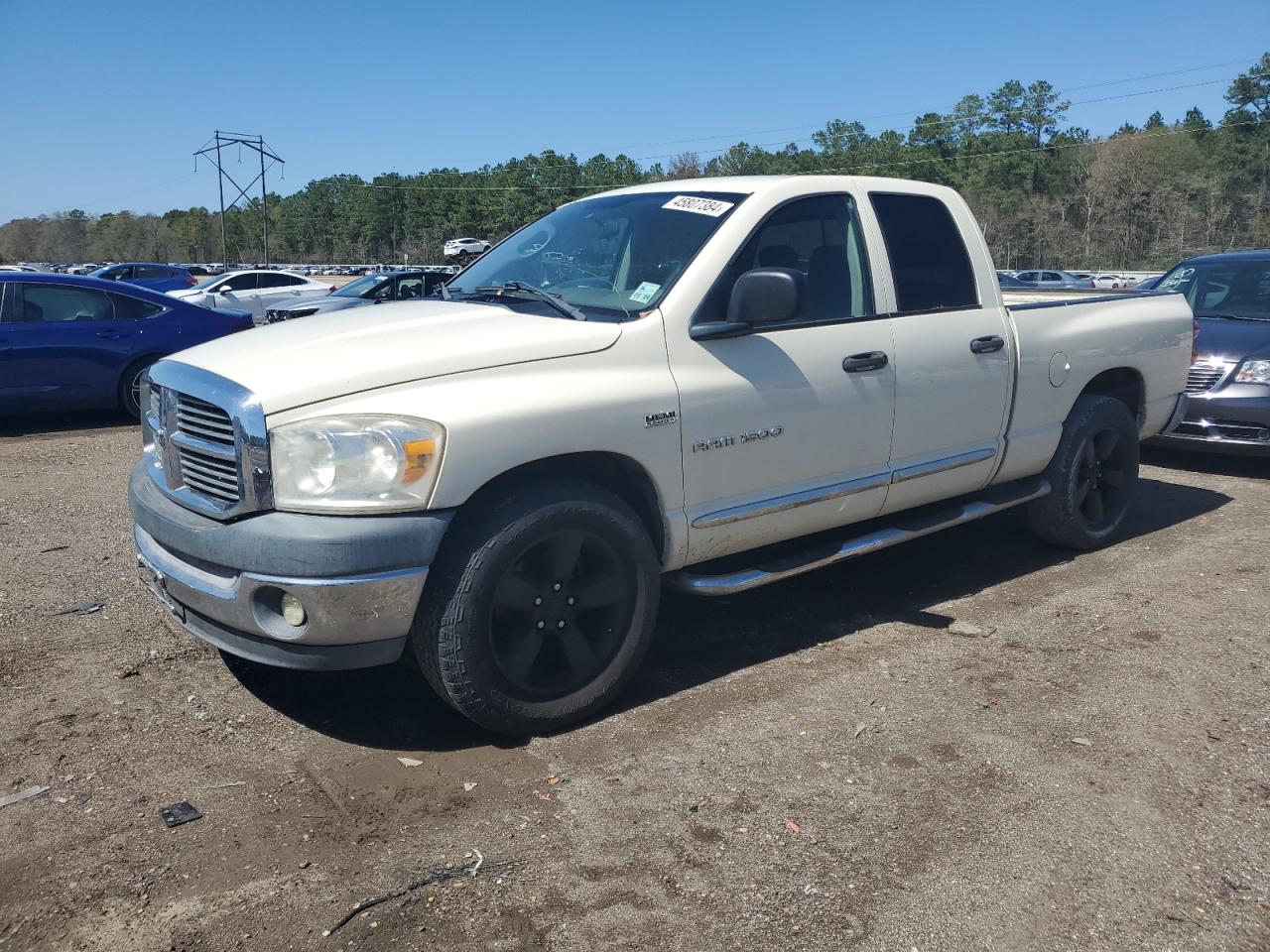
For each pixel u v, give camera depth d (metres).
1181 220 73.94
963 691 4.00
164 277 30.47
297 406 3.24
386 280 16.27
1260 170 83.44
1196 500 7.10
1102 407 5.61
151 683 4.00
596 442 3.56
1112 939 2.58
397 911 2.65
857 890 2.76
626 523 3.67
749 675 4.15
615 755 3.49
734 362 3.96
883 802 3.19
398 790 3.24
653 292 3.93
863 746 3.55
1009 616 4.84
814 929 2.60
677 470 3.81
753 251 4.12
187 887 2.74
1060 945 2.56
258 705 3.84
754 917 2.64
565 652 3.62
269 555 3.17
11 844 2.93
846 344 4.31
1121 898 2.74
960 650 4.43
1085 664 4.27
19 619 4.65
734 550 4.14
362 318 4.01
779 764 3.42
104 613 4.74
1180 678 4.12
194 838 2.96
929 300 4.73
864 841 2.99
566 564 3.56
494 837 2.99
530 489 3.48
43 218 131.75
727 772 3.37
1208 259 9.41
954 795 3.24
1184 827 3.07
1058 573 5.47
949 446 4.82
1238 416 7.57
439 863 2.86
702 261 3.97
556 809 3.13
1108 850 2.95
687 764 3.42
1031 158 97.75
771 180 4.37
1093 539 5.79
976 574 5.46
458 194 123.88
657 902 2.70
